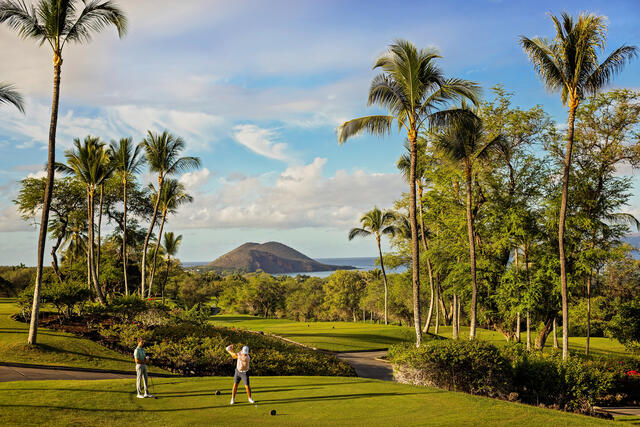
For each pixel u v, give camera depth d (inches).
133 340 789.9
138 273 2031.3
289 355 826.8
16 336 754.8
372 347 1304.1
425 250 1370.6
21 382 480.1
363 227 2007.9
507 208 1152.8
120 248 2028.8
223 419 351.6
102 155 1254.9
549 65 795.4
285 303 4084.6
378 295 2923.2
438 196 1283.2
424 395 452.1
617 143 1089.4
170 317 1053.8
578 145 1135.6
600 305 1301.7
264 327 1812.3
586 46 754.2
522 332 1904.5
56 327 883.4
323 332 1565.0
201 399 427.5
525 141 1180.5
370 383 534.0
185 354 719.1
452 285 1286.9
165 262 2524.6
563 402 619.2
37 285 723.4
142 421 340.8
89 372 629.9
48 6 713.0
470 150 903.7
